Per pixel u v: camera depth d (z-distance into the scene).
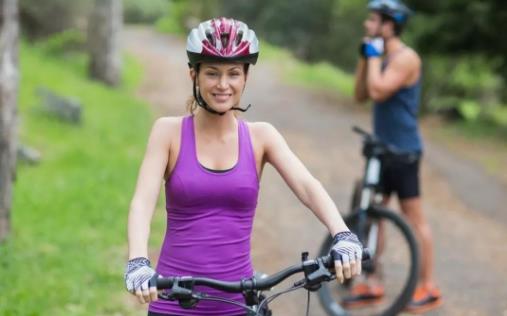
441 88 41.97
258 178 5.32
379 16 9.59
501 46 31.61
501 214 17.27
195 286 5.19
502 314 10.42
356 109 35.31
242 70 5.05
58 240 11.88
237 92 5.07
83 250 11.59
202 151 5.19
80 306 9.45
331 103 36.47
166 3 73.62
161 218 13.88
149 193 5.11
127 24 72.50
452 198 18.77
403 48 9.59
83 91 28.80
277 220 15.16
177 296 4.54
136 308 9.68
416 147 9.66
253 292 4.85
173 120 5.27
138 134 22.80
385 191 9.94
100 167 17.45
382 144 9.59
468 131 32.34
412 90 9.56
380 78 9.43
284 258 12.78
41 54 35.94
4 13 10.73
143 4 72.69
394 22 9.55
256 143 5.31
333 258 4.69
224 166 5.19
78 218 13.29
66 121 22.19
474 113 41.22
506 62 33.50
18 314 8.82
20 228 12.29
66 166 17.61
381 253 9.59
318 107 34.66
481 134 31.45
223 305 5.20
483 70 35.81
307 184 5.18
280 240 13.82
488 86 44.12
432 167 22.95
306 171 5.25
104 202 14.31
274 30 55.28
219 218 5.18
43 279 10.05
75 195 14.55
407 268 9.33
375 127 9.80
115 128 23.09
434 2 31.41
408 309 9.93
